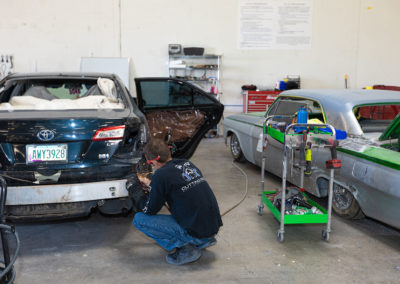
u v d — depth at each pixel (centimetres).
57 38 836
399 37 908
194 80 849
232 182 457
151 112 423
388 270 244
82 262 252
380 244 285
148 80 421
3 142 249
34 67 838
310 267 247
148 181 271
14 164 251
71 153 257
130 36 855
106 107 312
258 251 271
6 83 339
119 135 268
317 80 910
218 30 870
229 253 268
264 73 895
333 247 279
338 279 231
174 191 236
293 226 321
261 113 532
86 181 258
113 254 265
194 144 452
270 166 435
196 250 252
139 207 253
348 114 328
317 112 374
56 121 253
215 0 859
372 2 891
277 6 869
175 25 861
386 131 299
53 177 252
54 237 294
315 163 335
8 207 251
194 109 443
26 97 324
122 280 229
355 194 298
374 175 268
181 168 243
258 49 884
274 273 238
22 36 826
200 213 236
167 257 254
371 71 920
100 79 354
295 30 884
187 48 826
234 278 232
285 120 343
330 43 897
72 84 367
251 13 867
